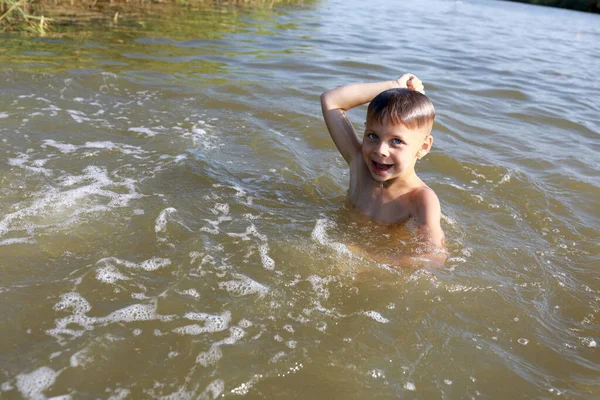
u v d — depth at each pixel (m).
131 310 0.94
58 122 1.74
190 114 1.95
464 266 1.16
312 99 2.25
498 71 3.23
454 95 2.57
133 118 1.86
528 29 5.89
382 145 1.17
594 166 1.79
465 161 1.71
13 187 1.30
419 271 1.12
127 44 2.96
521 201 1.49
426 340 0.94
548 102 2.60
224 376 0.82
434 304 1.03
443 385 0.85
